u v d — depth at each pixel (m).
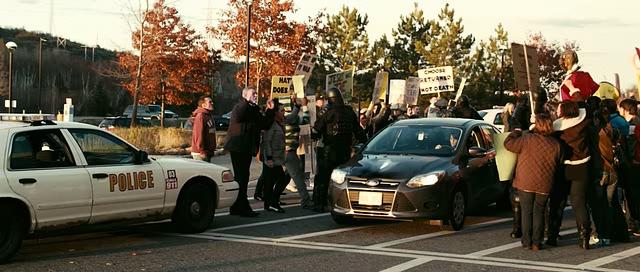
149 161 9.48
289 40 41.31
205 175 10.16
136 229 10.40
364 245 9.26
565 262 8.29
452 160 10.64
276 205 12.40
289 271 7.70
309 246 9.17
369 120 17.58
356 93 53.62
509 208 12.71
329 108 12.25
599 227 9.31
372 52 55.28
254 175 19.70
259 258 8.38
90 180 8.62
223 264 8.02
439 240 9.68
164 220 10.09
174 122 59.66
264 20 41.34
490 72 58.12
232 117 11.62
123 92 82.12
